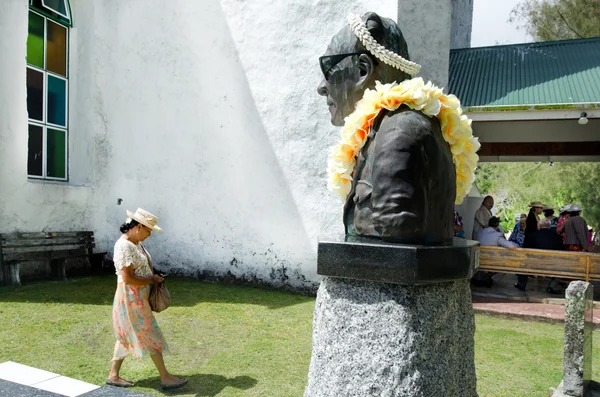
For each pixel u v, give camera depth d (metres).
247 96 8.02
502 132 10.98
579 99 7.76
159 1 8.65
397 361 1.98
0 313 5.86
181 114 8.55
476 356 5.29
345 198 2.31
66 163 8.91
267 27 7.82
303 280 7.66
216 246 8.31
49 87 8.54
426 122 2.06
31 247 7.66
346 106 2.41
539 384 4.51
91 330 5.46
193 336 5.54
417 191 2.00
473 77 9.45
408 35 7.25
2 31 7.28
